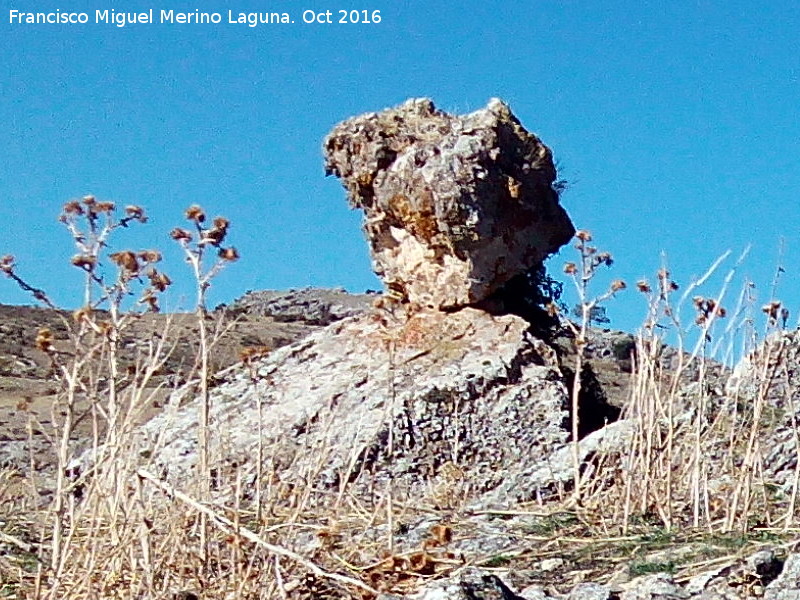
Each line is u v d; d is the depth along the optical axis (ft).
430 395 53.98
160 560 23.79
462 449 53.21
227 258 23.84
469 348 58.75
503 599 22.09
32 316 144.56
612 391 68.69
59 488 21.67
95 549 22.52
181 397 25.86
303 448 31.89
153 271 22.79
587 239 35.58
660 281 33.58
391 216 63.98
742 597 22.45
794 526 29.30
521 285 64.34
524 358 58.23
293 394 54.39
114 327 22.41
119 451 22.84
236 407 38.17
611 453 37.65
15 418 72.64
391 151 64.80
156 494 25.86
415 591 23.82
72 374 22.58
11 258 21.76
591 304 35.76
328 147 66.39
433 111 67.00
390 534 26.86
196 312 26.00
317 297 157.89
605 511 32.71
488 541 29.40
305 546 27.55
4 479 37.35
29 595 22.72
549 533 30.19
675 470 35.04
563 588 24.57
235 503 23.86
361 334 61.72
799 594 22.04
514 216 62.64
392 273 64.75
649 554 26.35
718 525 30.17
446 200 61.52
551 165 64.69
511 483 39.17
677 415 37.47
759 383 34.19
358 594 23.70
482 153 62.49
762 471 32.81
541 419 55.31
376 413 52.47
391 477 47.83
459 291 62.08
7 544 27.71
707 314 33.40
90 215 22.09
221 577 23.45
